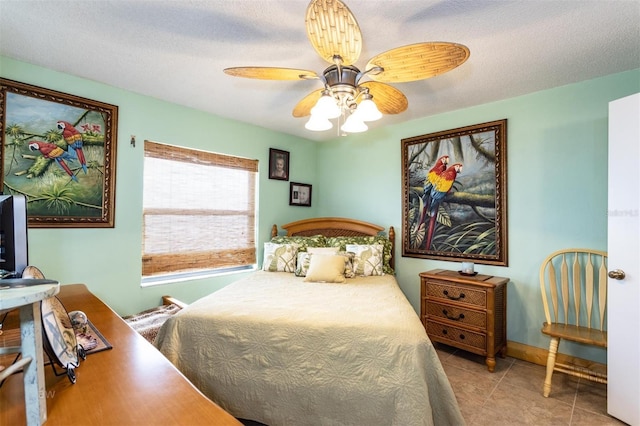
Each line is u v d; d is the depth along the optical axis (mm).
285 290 2324
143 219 2658
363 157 3670
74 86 2244
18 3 1454
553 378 2242
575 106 2309
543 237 2445
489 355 2342
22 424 703
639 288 1677
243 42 1785
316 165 4168
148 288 2652
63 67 2121
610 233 1814
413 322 1691
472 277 2557
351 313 1798
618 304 1766
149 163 2693
